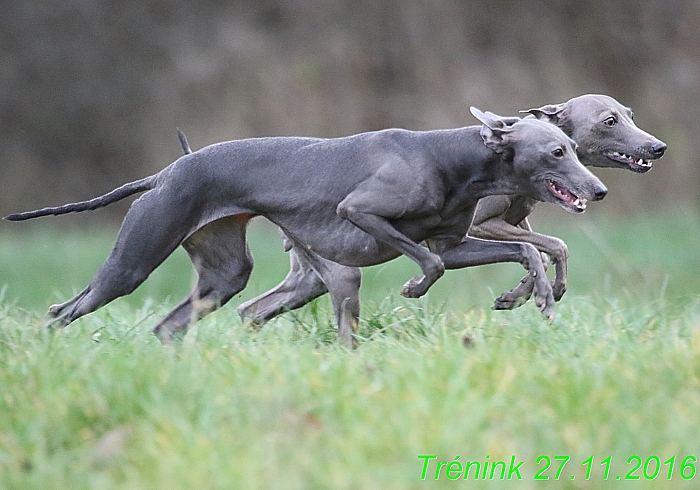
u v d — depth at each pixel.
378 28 41.28
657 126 42.00
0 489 7.71
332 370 9.37
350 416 8.26
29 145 40.03
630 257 24.86
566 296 14.40
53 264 24.86
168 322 12.46
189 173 11.71
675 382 8.95
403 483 7.39
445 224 11.80
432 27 41.38
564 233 28.38
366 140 11.70
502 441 7.94
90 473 7.85
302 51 41.16
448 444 7.75
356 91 40.75
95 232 32.53
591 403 8.46
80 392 8.98
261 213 11.99
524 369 9.14
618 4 42.88
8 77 40.22
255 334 11.77
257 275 21.75
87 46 40.97
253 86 40.56
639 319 11.84
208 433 8.21
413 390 8.62
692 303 12.87
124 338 11.55
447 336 10.40
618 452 7.82
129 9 41.41
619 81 42.59
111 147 40.56
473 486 7.43
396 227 11.63
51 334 11.23
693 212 35.81
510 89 41.19
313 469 7.57
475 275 22.73
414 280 12.07
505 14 42.00
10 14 40.62
